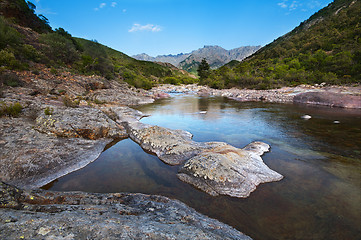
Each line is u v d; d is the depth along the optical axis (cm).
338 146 766
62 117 866
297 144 804
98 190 495
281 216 384
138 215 288
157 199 406
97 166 642
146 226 223
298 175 545
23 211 218
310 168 584
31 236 169
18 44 2072
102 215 247
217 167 527
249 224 363
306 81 3559
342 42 5566
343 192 455
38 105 1026
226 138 929
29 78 1648
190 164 567
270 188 484
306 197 443
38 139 704
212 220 353
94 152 742
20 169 530
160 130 909
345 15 7400
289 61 5803
